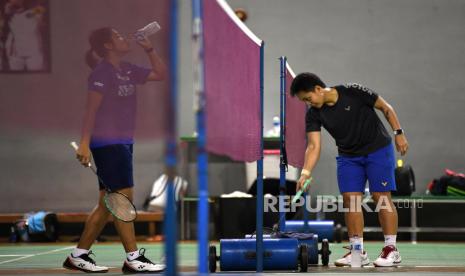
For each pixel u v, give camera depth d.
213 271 18.06
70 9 35.59
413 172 37.31
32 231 35.69
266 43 39.09
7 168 38.34
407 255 26.25
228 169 38.06
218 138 11.74
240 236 34.03
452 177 35.75
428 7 38.81
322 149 38.50
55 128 37.28
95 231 18.45
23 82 35.75
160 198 36.47
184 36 38.66
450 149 38.56
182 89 38.69
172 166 9.04
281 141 19.67
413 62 38.81
